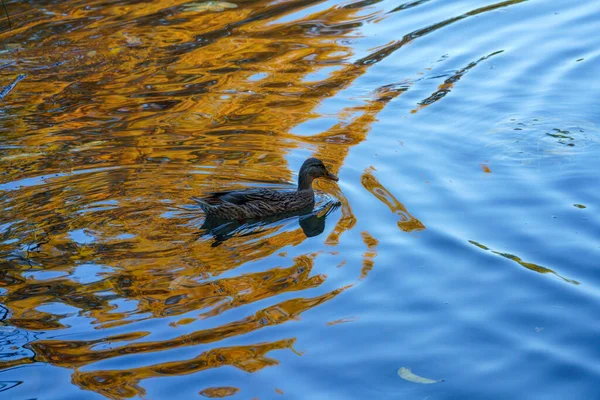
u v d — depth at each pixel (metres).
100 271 9.44
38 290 9.07
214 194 10.66
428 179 11.63
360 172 11.92
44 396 7.36
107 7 19.25
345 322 8.45
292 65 15.84
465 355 7.92
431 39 16.64
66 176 11.81
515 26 16.97
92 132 13.40
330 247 10.04
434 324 8.42
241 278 9.31
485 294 8.91
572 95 13.93
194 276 9.34
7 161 12.38
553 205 10.73
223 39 17.19
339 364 7.80
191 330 8.32
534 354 7.91
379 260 9.67
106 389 7.44
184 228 10.41
